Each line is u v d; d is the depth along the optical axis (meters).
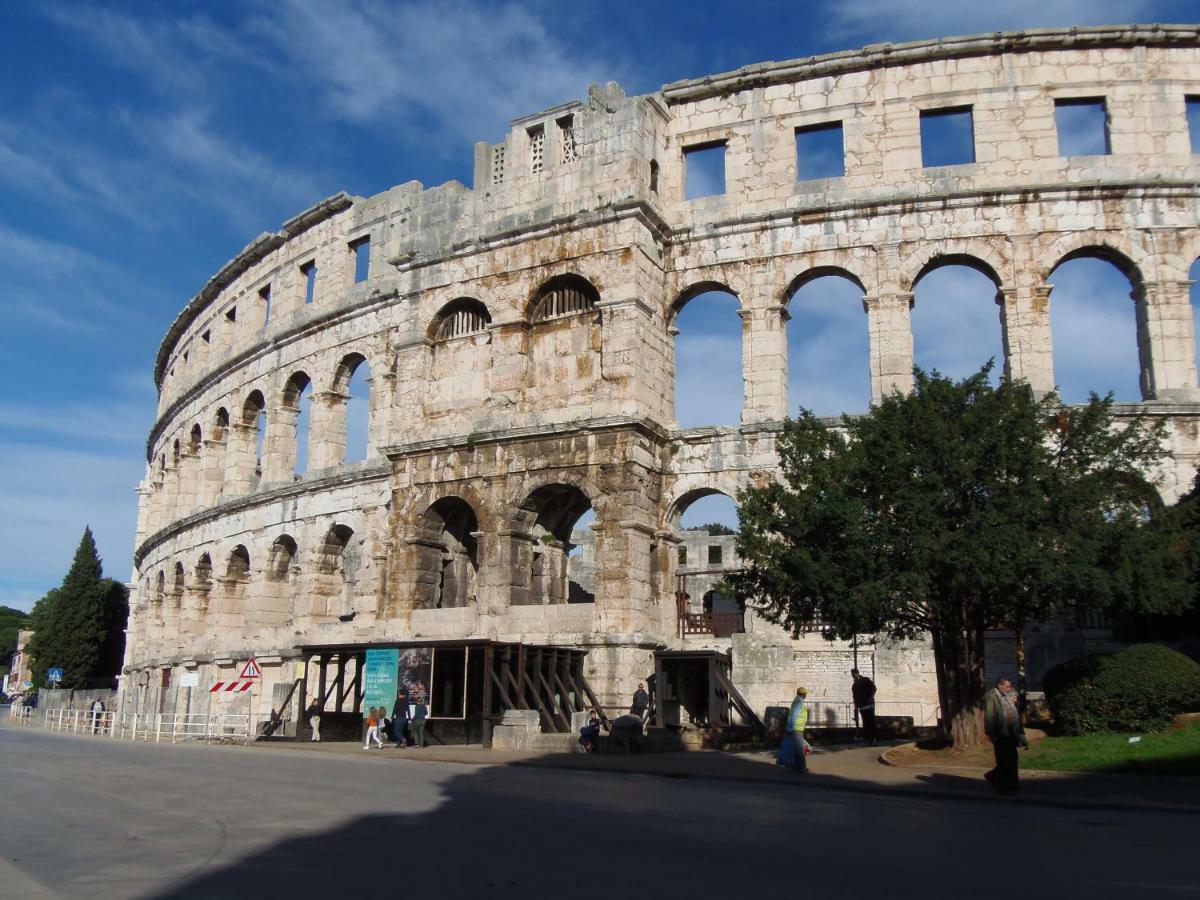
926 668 42.91
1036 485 29.91
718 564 78.62
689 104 50.12
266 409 64.94
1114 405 41.69
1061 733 32.53
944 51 46.41
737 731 39.53
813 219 46.62
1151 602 30.33
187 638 69.25
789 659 43.31
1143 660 31.02
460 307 51.28
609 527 44.03
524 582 46.78
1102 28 45.50
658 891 13.30
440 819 19.53
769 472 44.56
